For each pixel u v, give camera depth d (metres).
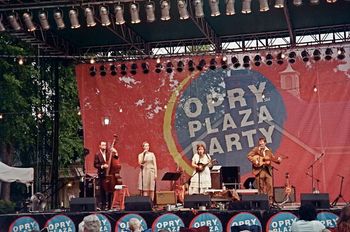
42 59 19.50
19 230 12.95
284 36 19.61
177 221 12.68
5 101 22.52
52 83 19.50
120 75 19.27
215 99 18.81
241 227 12.37
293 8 16.94
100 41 19.52
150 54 20.11
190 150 18.80
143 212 12.77
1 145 24.70
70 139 25.92
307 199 12.60
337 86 18.12
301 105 18.30
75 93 25.39
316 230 7.62
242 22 18.22
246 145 18.55
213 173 16.59
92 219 7.03
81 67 19.50
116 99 19.27
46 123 19.58
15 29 15.74
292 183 18.06
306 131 18.19
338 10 17.30
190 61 18.86
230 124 18.69
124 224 12.77
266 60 18.25
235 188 16.61
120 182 16.70
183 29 18.69
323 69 18.25
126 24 17.91
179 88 19.03
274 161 16.30
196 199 13.35
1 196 25.61
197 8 14.49
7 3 15.36
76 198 13.25
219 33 19.34
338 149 17.89
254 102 18.61
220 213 12.57
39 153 19.25
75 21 15.13
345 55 18.14
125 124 19.19
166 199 14.93
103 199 16.61
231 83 18.77
